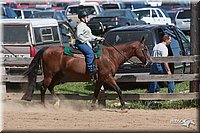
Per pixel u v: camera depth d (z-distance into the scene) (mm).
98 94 16000
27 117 14328
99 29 33844
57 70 15906
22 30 19312
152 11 43219
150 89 16953
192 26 16484
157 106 16250
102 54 15641
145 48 15891
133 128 12805
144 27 19078
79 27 15453
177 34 20078
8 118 14141
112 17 36062
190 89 16609
